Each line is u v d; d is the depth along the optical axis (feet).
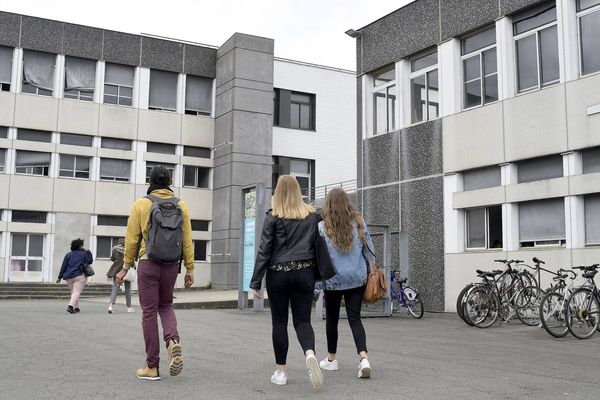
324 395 17.61
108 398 17.08
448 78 55.42
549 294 34.60
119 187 100.99
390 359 24.99
